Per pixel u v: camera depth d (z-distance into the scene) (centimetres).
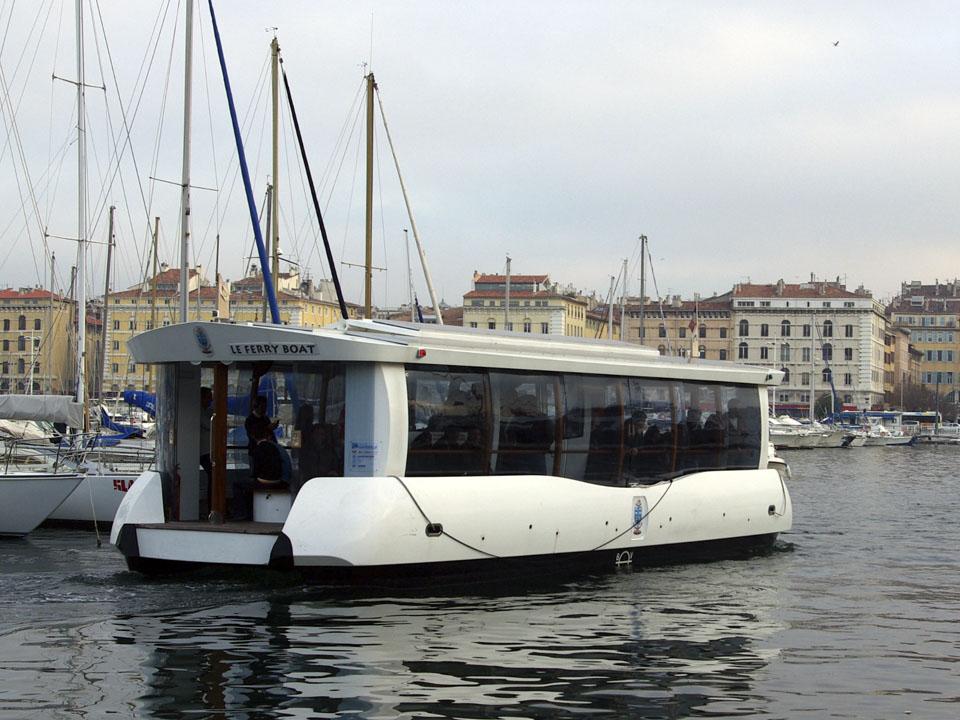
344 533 1361
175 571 1493
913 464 7106
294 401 1470
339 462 1427
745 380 1973
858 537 2353
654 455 1778
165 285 9956
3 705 945
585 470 1655
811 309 15750
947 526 2645
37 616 1287
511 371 1557
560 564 1617
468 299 14912
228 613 1305
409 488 1407
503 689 1012
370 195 3941
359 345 1397
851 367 15700
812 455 8806
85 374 3219
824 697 1018
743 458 1975
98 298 10669
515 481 1538
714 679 1072
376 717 920
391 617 1301
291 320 10350
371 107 3969
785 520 2044
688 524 1816
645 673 1085
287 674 1047
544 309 14700
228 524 1483
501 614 1343
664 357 1842
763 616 1394
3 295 12531
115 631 1214
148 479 1543
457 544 1452
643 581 1623
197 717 916
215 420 1505
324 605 1355
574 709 957
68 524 2483
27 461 2555
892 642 1259
